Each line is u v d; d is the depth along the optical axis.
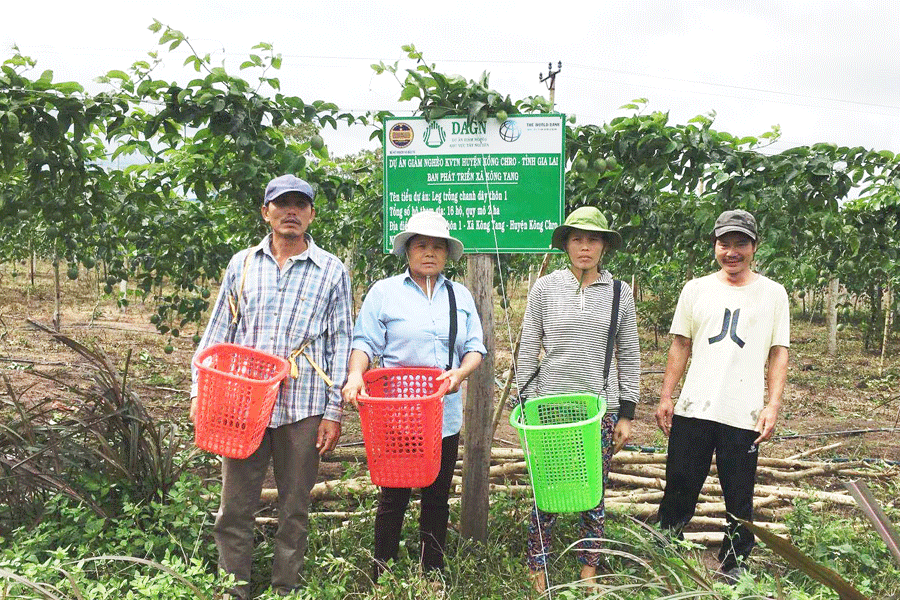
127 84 4.37
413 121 3.96
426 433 3.05
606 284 3.66
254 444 2.97
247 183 4.91
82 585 2.86
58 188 5.09
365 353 3.39
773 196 4.99
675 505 3.92
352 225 8.17
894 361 13.70
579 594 3.05
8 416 4.12
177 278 6.79
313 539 3.75
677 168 4.98
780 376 3.73
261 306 3.24
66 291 20.45
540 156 3.88
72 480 3.75
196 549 3.28
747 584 2.83
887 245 6.38
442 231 3.44
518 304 20.23
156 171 5.49
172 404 7.31
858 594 1.98
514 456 5.46
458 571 3.49
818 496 4.98
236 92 4.35
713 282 3.88
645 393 9.92
